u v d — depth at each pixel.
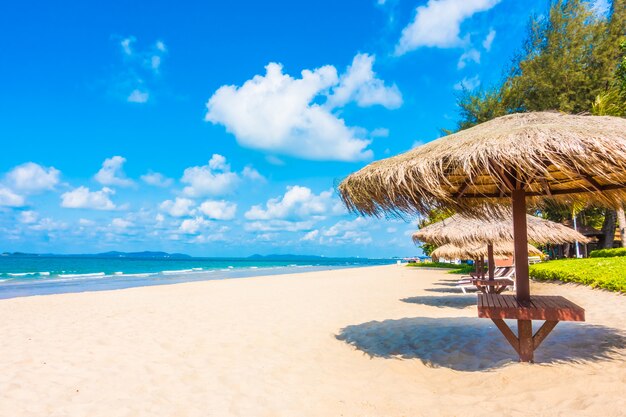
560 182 5.16
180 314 8.66
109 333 6.64
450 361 4.49
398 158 4.45
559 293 10.00
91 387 4.00
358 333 6.30
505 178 4.13
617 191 4.86
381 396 3.56
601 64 22.14
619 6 22.44
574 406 2.89
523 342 4.01
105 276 37.31
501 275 11.68
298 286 16.81
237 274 40.22
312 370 4.46
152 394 3.79
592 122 4.02
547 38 23.77
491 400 3.20
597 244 28.72
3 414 3.35
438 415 3.03
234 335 6.37
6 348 5.67
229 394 3.75
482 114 26.03
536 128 3.55
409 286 15.56
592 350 4.44
